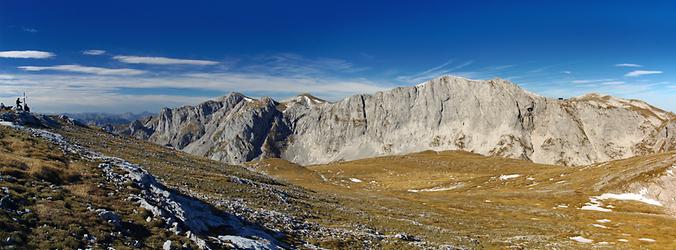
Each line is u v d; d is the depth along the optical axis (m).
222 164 115.94
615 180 129.25
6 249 19.11
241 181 74.19
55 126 94.69
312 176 189.12
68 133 89.88
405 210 85.31
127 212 28.92
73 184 31.52
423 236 53.53
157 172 62.66
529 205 117.94
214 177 70.50
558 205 117.00
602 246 60.75
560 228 78.69
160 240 25.91
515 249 52.56
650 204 112.44
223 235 32.06
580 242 64.25
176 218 30.91
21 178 29.06
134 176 38.06
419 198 124.12
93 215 25.92
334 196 96.12
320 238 40.34
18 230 21.11
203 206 37.94
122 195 31.98
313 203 71.94
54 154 41.16
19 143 43.50
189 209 34.12
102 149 77.81
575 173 157.88
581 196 123.50
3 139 45.09
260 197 61.59
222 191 58.81
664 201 113.00
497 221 83.69
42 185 28.88
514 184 164.38
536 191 135.75
